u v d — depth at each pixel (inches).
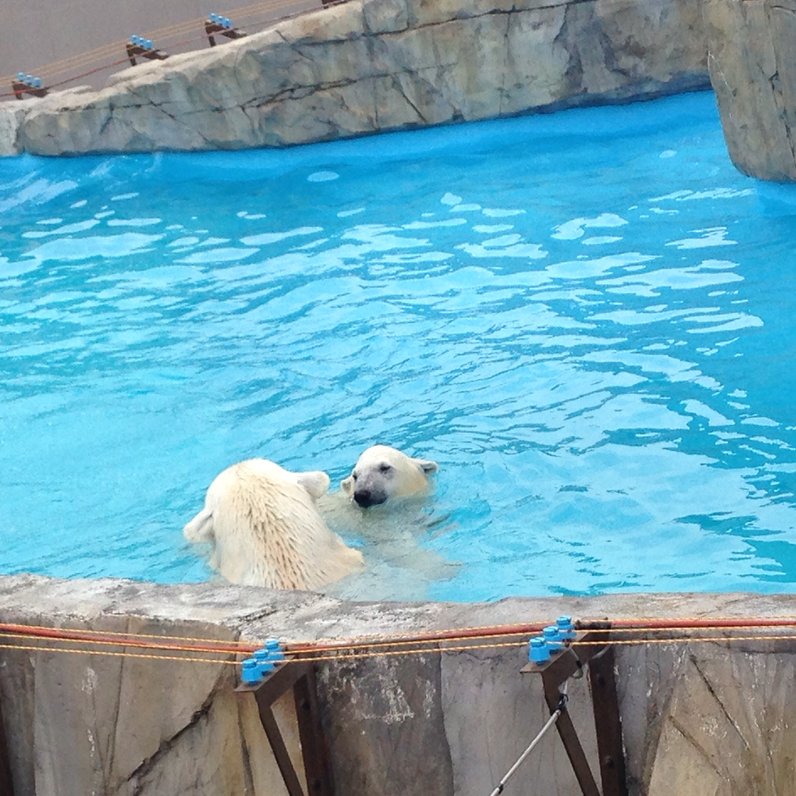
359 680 244.4
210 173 886.4
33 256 767.7
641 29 803.4
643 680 222.8
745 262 590.6
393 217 737.0
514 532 401.1
